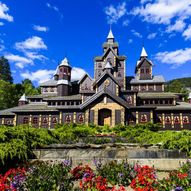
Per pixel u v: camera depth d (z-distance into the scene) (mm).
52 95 56969
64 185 7508
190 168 8617
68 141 16547
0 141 10383
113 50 54625
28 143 11766
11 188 7160
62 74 55125
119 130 28438
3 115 48375
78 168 9289
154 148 12672
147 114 41344
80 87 53719
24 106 49125
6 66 125312
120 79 53312
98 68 54969
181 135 12688
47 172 8219
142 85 53906
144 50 60938
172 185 7188
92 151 11945
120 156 11742
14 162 10188
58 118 44344
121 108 38625
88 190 7414
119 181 8531
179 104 46219
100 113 39344
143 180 7547
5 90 75938
